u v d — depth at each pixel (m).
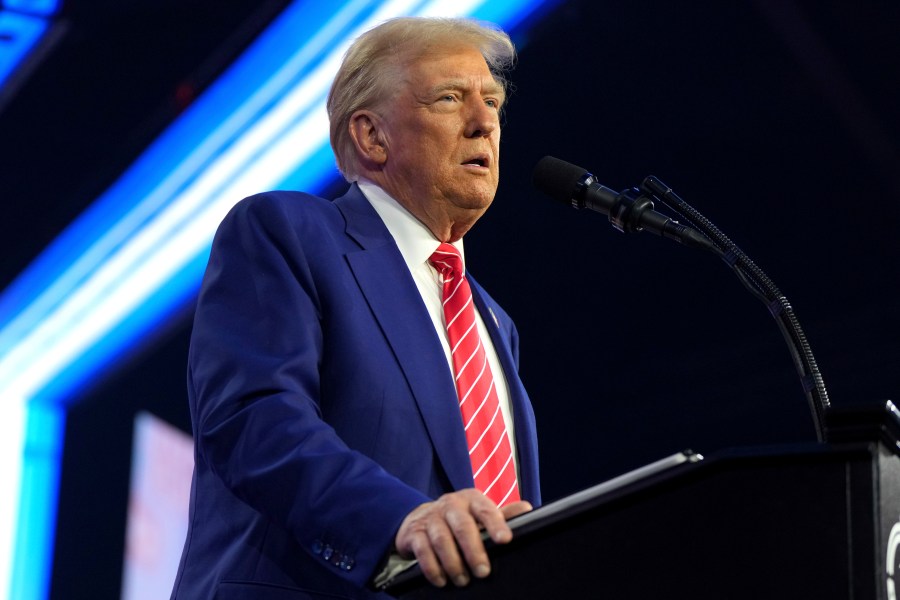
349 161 4.34
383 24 4.40
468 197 4.12
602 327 14.70
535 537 2.51
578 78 12.70
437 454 3.47
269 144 12.95
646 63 12.48
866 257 13.06
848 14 11.57
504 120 12.71
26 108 12.34
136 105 12.57
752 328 14.08
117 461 14.41
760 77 12.37
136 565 13.66
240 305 3.51
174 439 14.42
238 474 3.09
